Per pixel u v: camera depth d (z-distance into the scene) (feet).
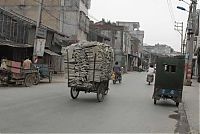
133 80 119.96
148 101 57.26
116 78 96.53
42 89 66.59
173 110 48.49
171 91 52.95
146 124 35.78
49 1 140.15
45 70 84.43
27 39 97.14
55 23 139.54
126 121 36.78
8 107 40.78
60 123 33.14
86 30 159.43
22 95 53.62
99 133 29.73
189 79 100.42
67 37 131.23
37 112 38.70
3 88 63.67
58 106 44.57
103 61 53.31
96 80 51.93
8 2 134.62
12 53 91.56
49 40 113.50
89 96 59.11
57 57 122.11
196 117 41.65
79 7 143.64
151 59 368.48
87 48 52.39
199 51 139.33
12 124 31.14
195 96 68.74
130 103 53.06
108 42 214.90
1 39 82.58
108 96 61.82
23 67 69.82
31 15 133.39
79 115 38.60
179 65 52.90
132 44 288.92
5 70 66.80
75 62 52.60
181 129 34.53
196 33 149.89
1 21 82.89
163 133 31.76
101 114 40.34
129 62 277.44
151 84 101.45
